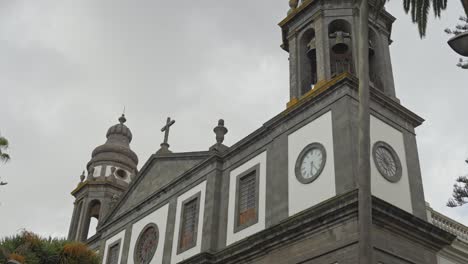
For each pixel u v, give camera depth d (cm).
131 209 2756
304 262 1734
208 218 2206
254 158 2178
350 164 1761
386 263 1636
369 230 1305
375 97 2008
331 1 2253
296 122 2048
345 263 1603
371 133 1914
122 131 3903
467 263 2047
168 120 2869
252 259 1942
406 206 1875
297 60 2259
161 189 2597
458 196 2156
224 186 2266
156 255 2436
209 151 2445
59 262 1803
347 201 1656
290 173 1969
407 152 2012
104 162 3653
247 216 2091
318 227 1734
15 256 1652
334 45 2169
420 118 2119
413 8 1606
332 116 1912
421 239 1797
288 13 2422
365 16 1566
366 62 1504
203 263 2092
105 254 2809
